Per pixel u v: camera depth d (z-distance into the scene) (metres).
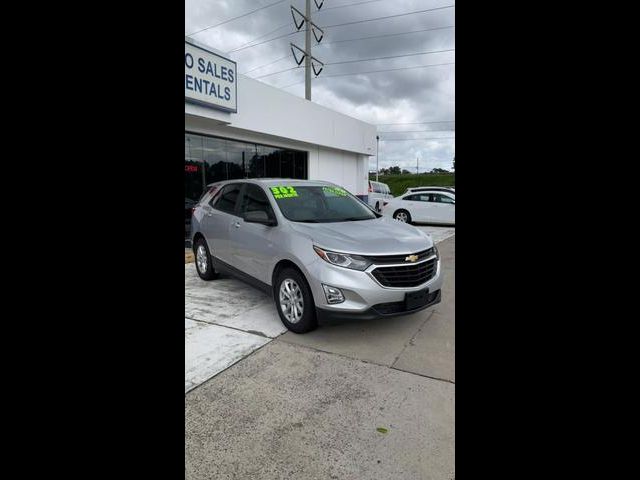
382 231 4.14
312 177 15.49
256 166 12.57
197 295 5.26
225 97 9.57
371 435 2.35
